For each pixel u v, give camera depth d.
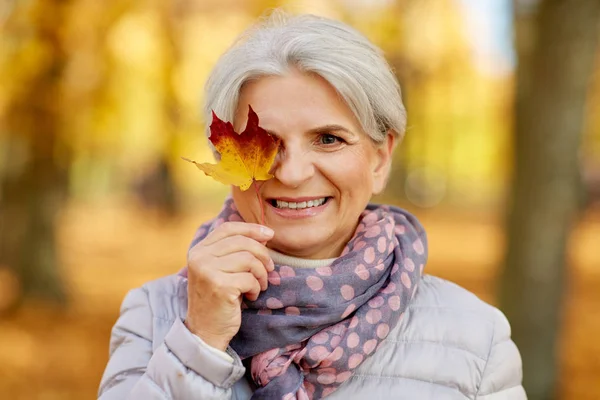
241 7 10.45
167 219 24.52
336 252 1.81
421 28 14.13
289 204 1.69
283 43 1.65
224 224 1.59
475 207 33.28
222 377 1.54
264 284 1.59
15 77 7.91
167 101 10.09
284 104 1.63
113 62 8.52
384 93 1.69
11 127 8.39
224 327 1.55
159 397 1.52
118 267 14.05
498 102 21.28
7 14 7.86
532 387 5.30
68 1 7.92
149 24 9.25
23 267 9.09
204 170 1.53
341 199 1.70
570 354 7.91
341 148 1.67
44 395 6.37
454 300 1.87
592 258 17.11
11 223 9.12
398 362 1.72
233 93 1.66
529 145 5.25
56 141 8.77
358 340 1.63
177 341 1.54
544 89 5.14
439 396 1.70
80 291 10.65
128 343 1.78
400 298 1.70
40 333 8.16
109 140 9.56
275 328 1.62
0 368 6.96
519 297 5.32
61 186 9.26
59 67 8.12
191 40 10.20
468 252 17.16
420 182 31.61
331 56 1.62
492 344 1.82
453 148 28.31
